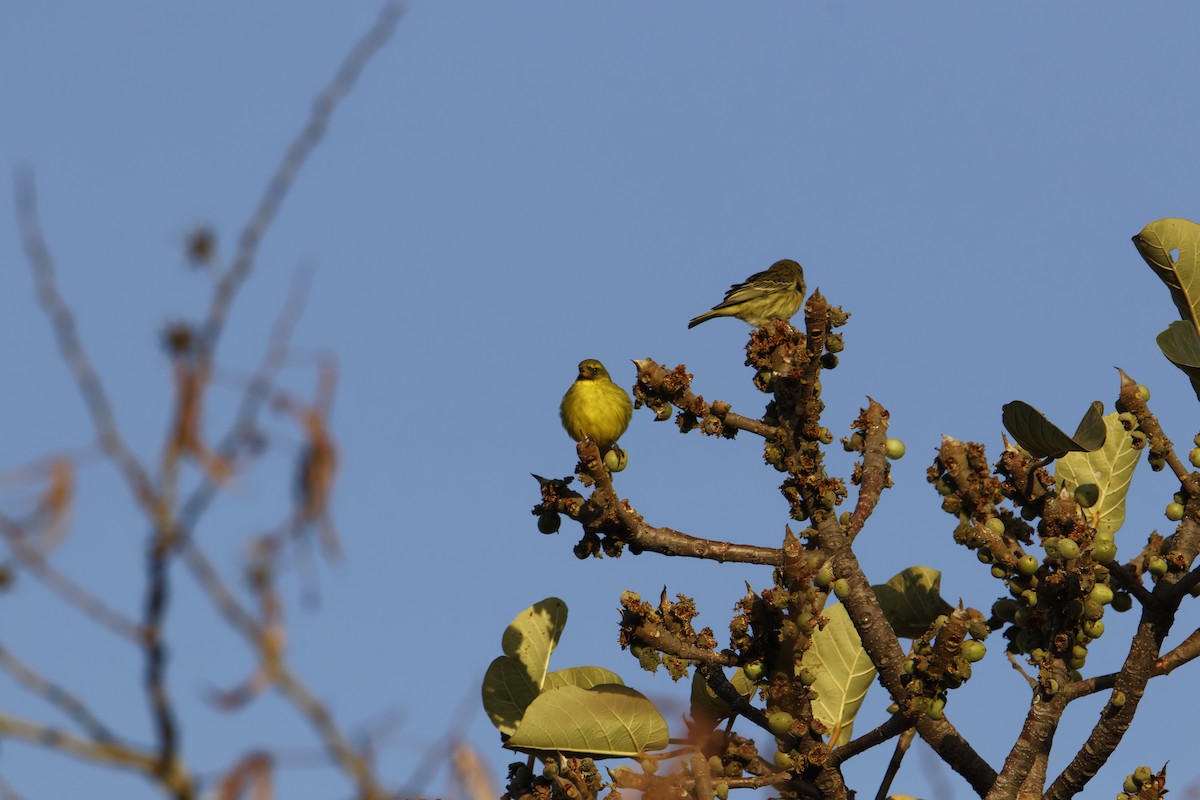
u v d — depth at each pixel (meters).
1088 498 11.74
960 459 11.70
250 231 3.31
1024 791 11.62
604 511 12.26
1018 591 11.67
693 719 12.82
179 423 3.12
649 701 12.05
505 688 13.74
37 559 2.99
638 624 11.96
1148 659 11.52
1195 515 11.90
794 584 11.40
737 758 12.20
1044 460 11.69
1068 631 11.63
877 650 11.84
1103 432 11.37
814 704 13.45
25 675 3.13
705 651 12.01
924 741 12.17
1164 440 12.19
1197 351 12.31
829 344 12.17
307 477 3.20
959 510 11.73
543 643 14.02
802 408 12.06
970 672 11.48
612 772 12.23
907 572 14.05
